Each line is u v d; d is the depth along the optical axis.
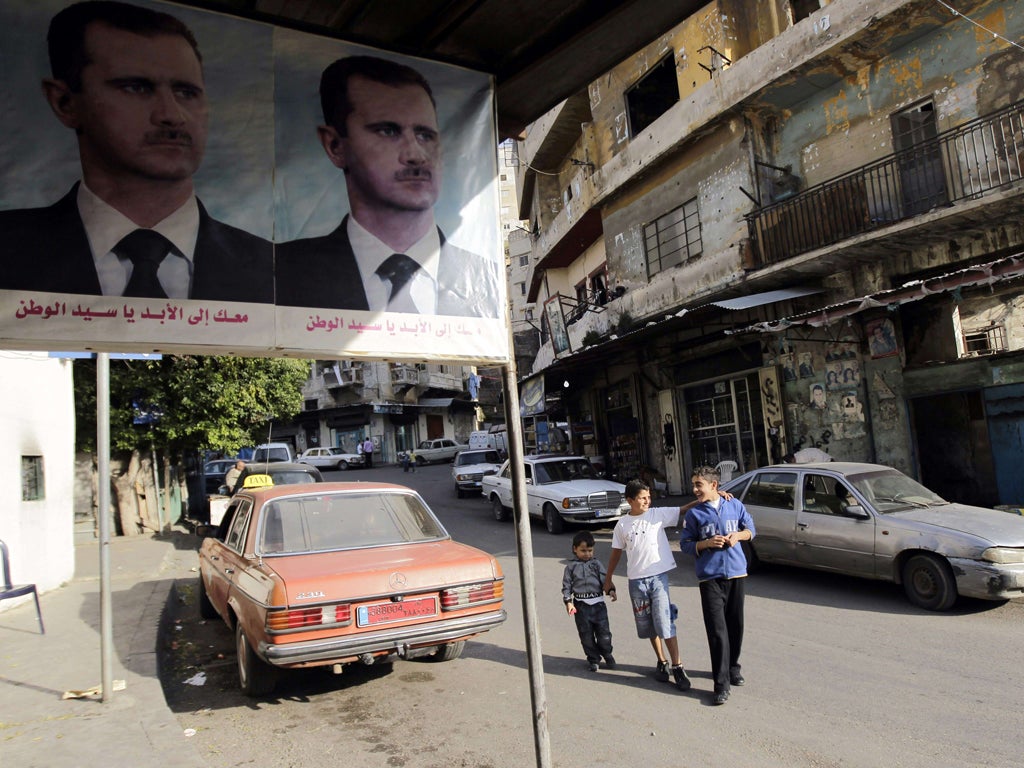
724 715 4.70
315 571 5.08
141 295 2.82
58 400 10.63
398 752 4.39
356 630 4.91
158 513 17.08
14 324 2.62
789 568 9.38
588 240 21.50
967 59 10.88
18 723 4.73
